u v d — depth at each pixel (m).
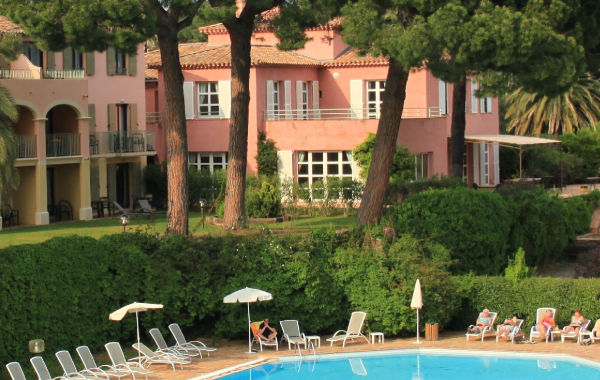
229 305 24.94
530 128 70.44
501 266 31.42
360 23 26.70
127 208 48.78
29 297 21.70
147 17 26.97
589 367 22.64
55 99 41.41
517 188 36.31
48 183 43.66
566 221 37.00
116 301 23.88
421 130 48.16
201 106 51.19
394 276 25.45
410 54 26.09
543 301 25.45
